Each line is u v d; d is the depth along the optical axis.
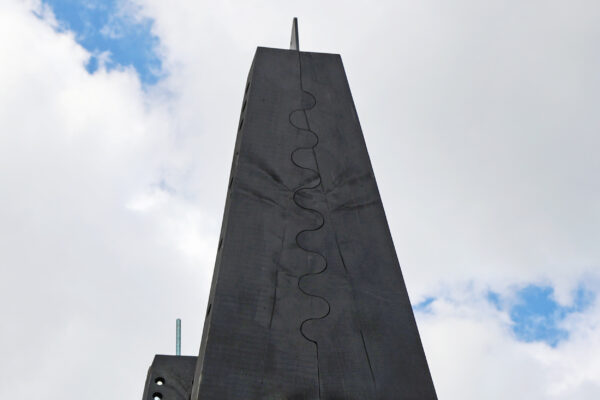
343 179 15.75
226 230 14.38
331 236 14.70
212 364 12.45
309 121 16.86
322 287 13.84
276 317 13.25
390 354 13.11
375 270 14.27
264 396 12.29
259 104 16.98
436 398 12.74
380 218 15.17
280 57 18.33
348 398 12.52
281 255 14.20
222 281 13.55
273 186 15.34
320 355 12.91
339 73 18.20
